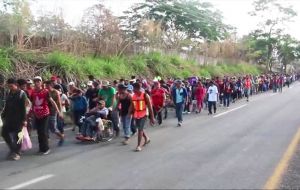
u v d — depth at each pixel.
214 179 8.41
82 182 8.09
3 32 18.27
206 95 24.70
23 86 10.41
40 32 20.12
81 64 20.42
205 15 47.53
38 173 8.75
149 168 9.27
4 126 10.13
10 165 9.47
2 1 18.09
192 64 37.72
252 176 8.67
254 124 17.00
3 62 16.17
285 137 13.67
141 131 11.44
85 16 23.77
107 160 10.07
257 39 76.94
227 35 52.06
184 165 9.59
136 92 11.57
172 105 19.00
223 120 18.44
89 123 12.55
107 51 24.67
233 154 10.87
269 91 46.66
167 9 43.75
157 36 31.06
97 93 14.34
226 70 46.59
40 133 10.73
